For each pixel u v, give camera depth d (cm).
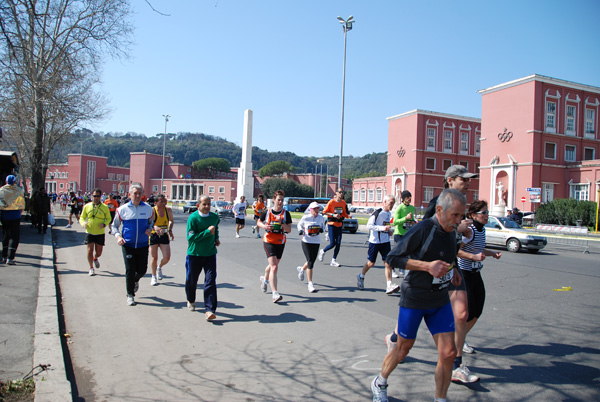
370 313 678
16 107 2378
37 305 647
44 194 1664
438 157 5544
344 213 1154
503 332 596
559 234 2667
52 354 461
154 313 661
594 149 4312
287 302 743
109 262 1134
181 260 1208
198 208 643
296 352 504
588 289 924
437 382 354
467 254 441
